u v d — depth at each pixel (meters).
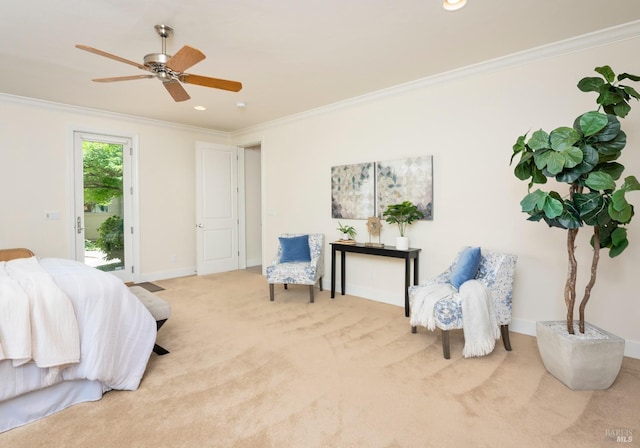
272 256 5.62
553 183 2.98
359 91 4.03
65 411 1.99
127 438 1.76
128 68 3.28
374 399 2.11
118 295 2.26
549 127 2.97
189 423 1.88
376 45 2.87
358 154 4.36
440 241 3.65
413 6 2.30
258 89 3.92
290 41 2.78
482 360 2.63
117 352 2.20
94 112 4.73
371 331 3.23
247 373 2.44
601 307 2.78
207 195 5.80
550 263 3.00
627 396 2.12
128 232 5.20
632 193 2.62
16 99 4.13
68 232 4.60
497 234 3.28
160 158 5.46
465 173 3.45
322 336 3.11
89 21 2.45
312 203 4.95
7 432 1.80
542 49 2.91
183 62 2.28
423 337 3.09
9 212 4.19
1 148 4.11
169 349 2.84
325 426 1.85
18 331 1.81
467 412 1.97
